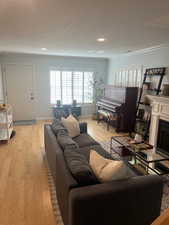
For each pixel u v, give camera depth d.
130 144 3.21
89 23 2.61
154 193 1.59
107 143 4.25
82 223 1.38
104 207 1.42
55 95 6.56
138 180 1.58
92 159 1.78
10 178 2.70
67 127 3.30
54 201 2.20
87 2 1.91
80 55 5.99
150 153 2.93
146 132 4.50
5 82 5.90
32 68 6.09
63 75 6.51
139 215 1.58
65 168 1.75
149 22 2.55
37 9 2.10
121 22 2.56
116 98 5.51
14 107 6.15
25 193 2.35
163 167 2.78
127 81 5.64
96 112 7.18
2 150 3.76
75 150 2.09
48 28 2.86
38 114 6.49
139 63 5.02
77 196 1.36
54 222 1.88
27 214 1.99
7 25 2.71
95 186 1.47
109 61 6.79
